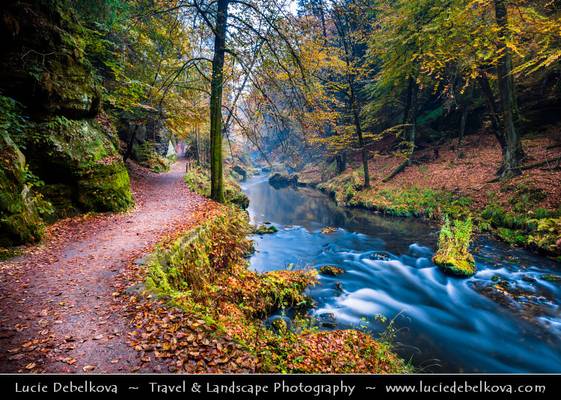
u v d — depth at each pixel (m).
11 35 8.18
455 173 20.23
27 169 7.56
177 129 18.58
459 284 9.88
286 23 10.03
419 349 6.70
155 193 15.62
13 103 8.28
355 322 7.81
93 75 11.84
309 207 27.80
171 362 3.45
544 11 14.24
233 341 3.99
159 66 15.05
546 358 6.31
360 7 11.60
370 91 28.62
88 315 4.36
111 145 12.28
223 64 12.21
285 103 11.84
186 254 7.61
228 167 40.00
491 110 16.62
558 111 18.00
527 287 9.20
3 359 3.34
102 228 8.82
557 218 11.56
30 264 6.11
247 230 14.91
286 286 8.74
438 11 14.01
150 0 10.87
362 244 15.10
